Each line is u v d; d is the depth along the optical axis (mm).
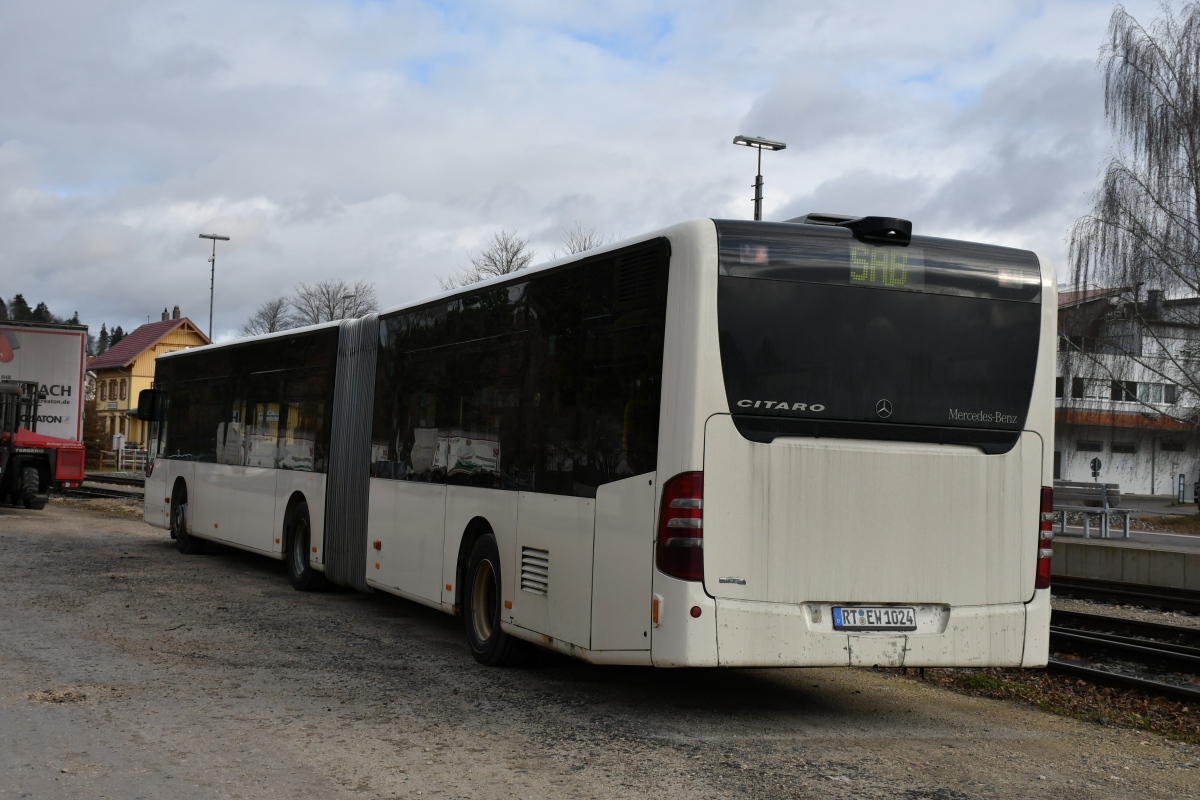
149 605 12117
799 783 6105
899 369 7371
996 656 7469
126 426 82750
